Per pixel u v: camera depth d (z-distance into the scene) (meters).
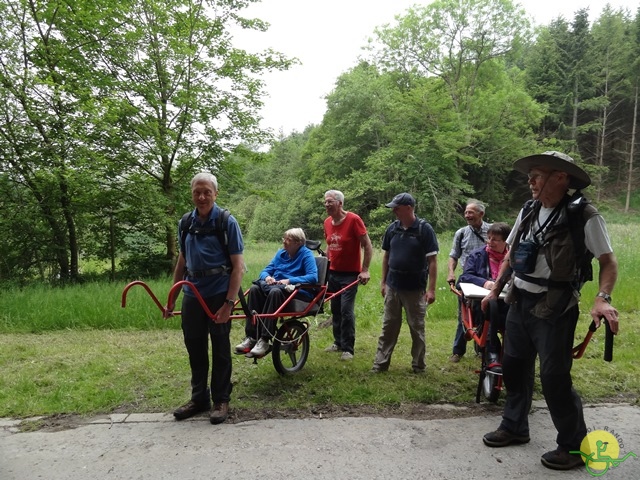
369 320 6.21
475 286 3.89
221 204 12.91
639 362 4.35
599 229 2.38
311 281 4.09
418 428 3.08
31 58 9.98
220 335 3.29
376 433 3.01
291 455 2.73
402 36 30.88
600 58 37.78
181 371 4.28
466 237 4.65
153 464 2.65
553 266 2.48
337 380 4.00
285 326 4.06
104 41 10.41
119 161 10.61
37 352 4.91
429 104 26.09
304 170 36.66
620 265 9.09
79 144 9.70
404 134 26.69
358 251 4.78
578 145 37.31
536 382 3.96
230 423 3.21
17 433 3.11
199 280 3.29
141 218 11.71
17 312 6.33
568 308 2.50
